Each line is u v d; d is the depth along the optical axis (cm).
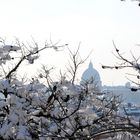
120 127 554
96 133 578
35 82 1371
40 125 1227
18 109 1220
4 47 1338
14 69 1390
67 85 1320
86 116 1172
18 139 1138
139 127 532
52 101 1305
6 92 1292
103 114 1159
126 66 548
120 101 1082
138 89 541
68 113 1209
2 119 1257
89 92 1268
